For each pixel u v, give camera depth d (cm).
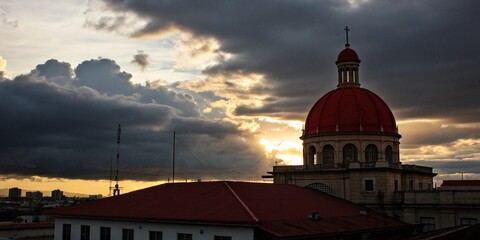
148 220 5534
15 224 8094
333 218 5997
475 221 6712
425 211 7138
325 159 8156
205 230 5134
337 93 8544
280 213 5544
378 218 6775
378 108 8294
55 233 6750
